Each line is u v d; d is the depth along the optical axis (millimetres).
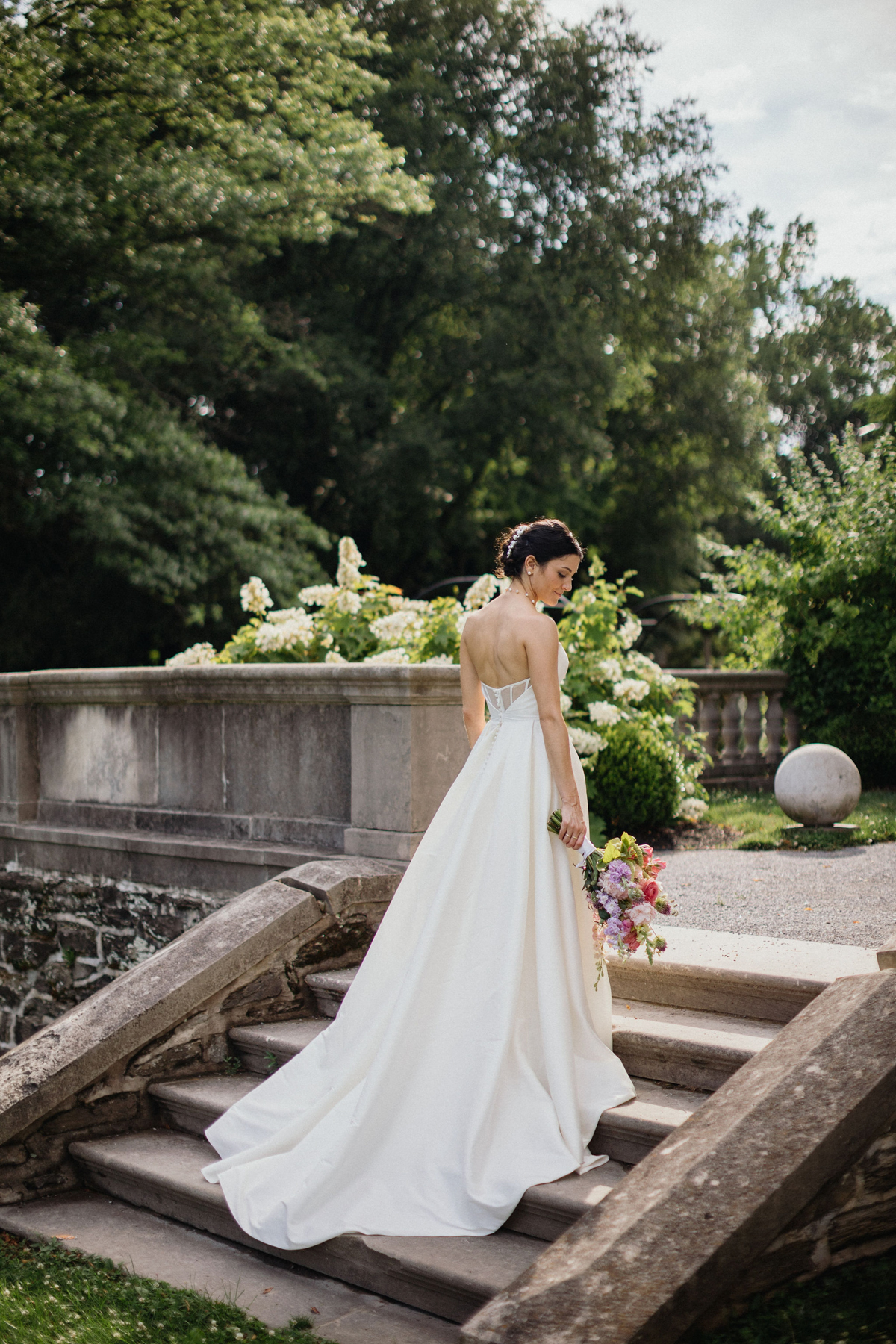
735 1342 2303
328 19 13898
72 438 12625
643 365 22797
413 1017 3156
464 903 3256
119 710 6078
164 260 13562
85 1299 2918
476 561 23734
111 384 13906
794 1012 3479
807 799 7445
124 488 13297
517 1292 2352
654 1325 2217
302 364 16562
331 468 19766
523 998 3170
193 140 13352
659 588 24719
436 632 6535
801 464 11633
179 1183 3443
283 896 4465
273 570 14320
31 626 16344
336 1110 3270
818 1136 2523
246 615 16438
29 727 6680
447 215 18578
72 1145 3840
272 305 18375
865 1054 2721
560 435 20609
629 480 24625
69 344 13742
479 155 19422
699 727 10625
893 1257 2666
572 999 3221
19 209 11914
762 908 5133
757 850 7121
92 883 6109
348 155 13711
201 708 5602
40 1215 3605
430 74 19047
